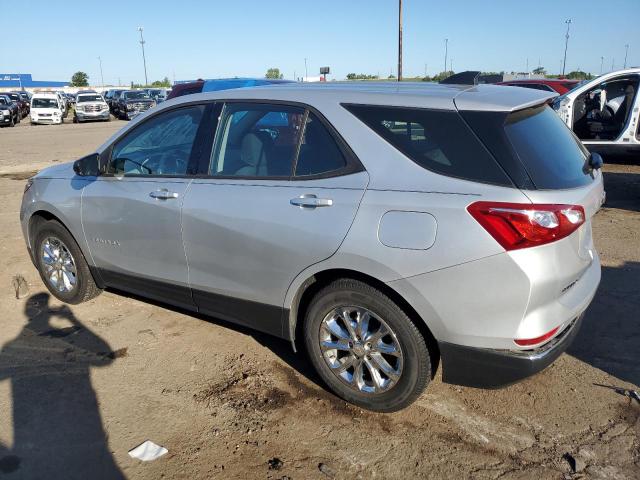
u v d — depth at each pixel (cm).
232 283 338
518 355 261
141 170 387
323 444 285
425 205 264
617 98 983
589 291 291
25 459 274
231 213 324
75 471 266
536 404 316
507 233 247
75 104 3369
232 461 273
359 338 300
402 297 275
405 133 282
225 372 355
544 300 256
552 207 249
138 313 443
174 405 319
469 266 255
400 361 288
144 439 290
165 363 366
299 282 307
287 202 304
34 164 1352
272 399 324
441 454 276
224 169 342
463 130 268
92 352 380
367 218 277
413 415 308
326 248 288
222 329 414
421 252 263
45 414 310
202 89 902
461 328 264
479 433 292
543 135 284
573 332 291
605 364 357
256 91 343
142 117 393
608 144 893
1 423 302
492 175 257
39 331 412
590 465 267
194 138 358
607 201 829
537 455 275
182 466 270
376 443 285
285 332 326
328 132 302
